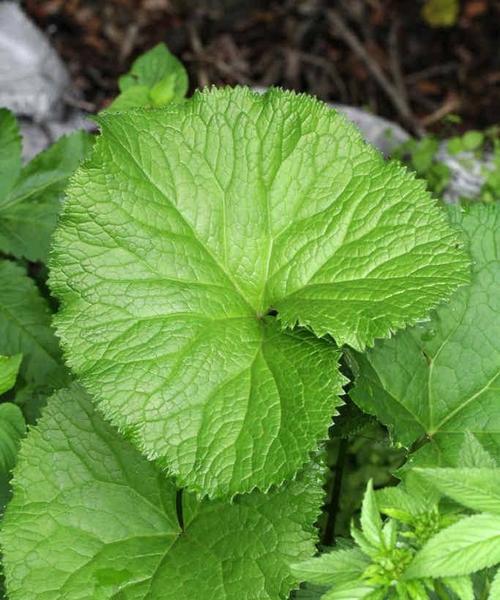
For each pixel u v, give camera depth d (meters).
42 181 0.99
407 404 0.80
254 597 0.72
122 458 0.78
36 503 0.76
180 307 0.75
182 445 0.71
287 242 0.77
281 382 0.73
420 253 0.75
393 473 0.78
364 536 0.61
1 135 0.99
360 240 0.76
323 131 0.78
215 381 0.73
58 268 0.74
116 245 0.75
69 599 0.73
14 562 0.74
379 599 0.60
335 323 0.72
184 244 0.76
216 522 0.76
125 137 0.76
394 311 0.72
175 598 0.73
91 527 0.76
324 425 0.71
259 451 0.70
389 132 1.39
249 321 0.76
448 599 0.62
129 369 0.72
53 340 0.94
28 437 0.78
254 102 0.78
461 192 1.30
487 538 0.59
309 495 0.76
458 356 0.81
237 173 0.78
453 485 0.60
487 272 0.81
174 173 0.77
